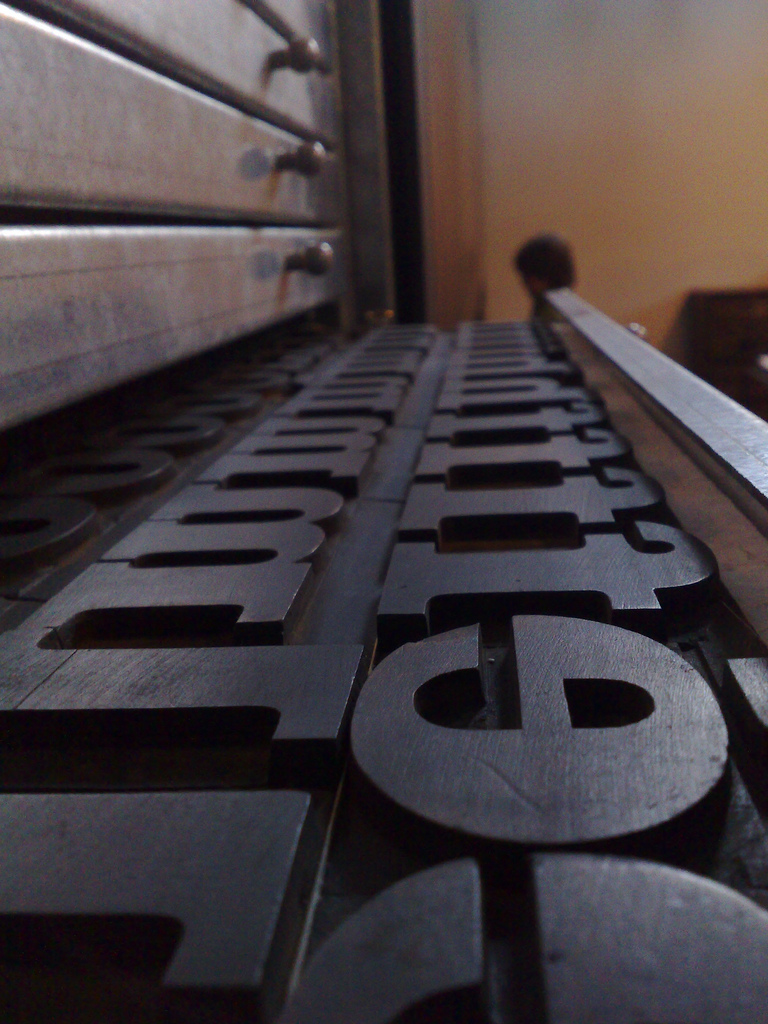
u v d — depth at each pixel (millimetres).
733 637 158
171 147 335
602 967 80
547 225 1411
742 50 1256
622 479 238
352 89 742
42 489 260
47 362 243
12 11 230
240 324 425
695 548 186
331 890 103
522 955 90
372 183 765
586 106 1346
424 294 882
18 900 95
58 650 155
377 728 123
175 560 206
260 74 458
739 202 1309
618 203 1367
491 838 100
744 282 1322
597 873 91
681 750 114
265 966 84
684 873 91
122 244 291
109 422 364
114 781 128
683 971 79
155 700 136
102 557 203
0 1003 95
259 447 306
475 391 390
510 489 239
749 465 190
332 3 700
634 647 141
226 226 437
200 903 92
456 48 1183
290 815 106
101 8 279
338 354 574
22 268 229
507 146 1392
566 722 121
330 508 233
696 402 264
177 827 105
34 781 129
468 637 149
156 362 322
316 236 632
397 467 296
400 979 80
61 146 252
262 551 203
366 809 114
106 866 99
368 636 170
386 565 208
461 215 1211
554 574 175
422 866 105
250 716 134
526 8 1333
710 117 1298
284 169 486
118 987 94
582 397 358
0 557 201
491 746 117
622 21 1284
